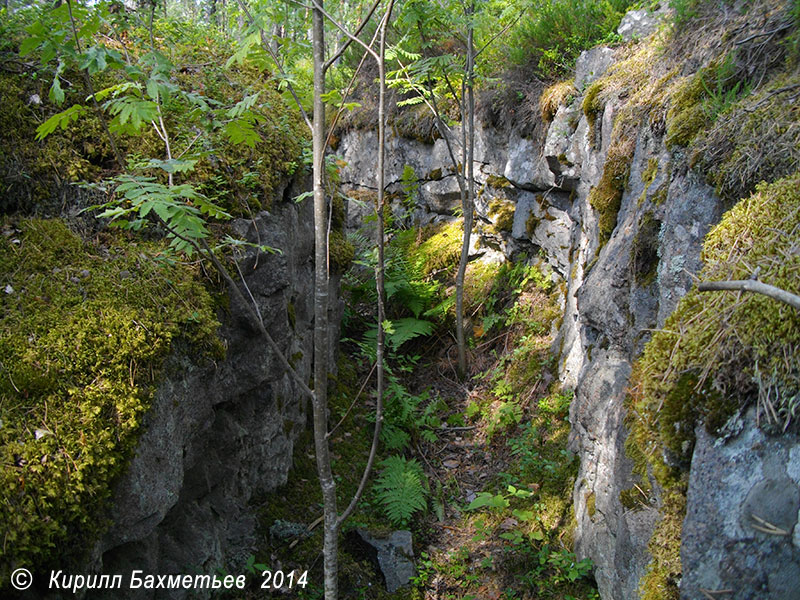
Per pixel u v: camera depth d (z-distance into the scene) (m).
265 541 3.13
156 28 3.52
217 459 2.89
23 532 1.63
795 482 1.35
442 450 4.36
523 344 4.82
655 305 2.57
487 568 3.24
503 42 5.36
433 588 3.15
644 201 2.66
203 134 3.00
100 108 1.89
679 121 2.39
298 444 3.79
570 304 4.24
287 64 2.74
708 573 1.43
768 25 2.38
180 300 2.46
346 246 4.53
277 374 3.25
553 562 3.07
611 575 2.64
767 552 1.36
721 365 1.51
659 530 1.87
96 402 1.97
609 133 3.43
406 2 4.18
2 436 1.76
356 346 5.45
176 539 2.59
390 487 3.61
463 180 5.00
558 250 4.70
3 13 2.80
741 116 2.05
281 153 3.38
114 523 1.98
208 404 2.61
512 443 4.08
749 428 1.43
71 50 1.72
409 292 5.51
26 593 1.70
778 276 1.48
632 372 2.54
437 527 3.62
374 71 6.80
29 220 2.46
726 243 1.73
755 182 1.91
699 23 2.87
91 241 2.51
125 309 2.25
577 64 4.40
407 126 6.40
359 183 7.17
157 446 2.17
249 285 2.98
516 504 3.64
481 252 5.74
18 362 1.94
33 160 2.56
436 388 5.05
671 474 1.67
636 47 3.72
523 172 5.02
